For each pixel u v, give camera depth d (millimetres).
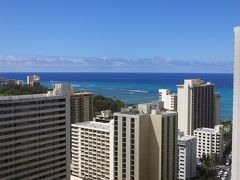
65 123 163000
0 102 137500
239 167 64188
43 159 154750
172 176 173625
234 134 64625
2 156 140125
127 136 165125
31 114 148625
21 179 147000
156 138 165250
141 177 164875
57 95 159375
